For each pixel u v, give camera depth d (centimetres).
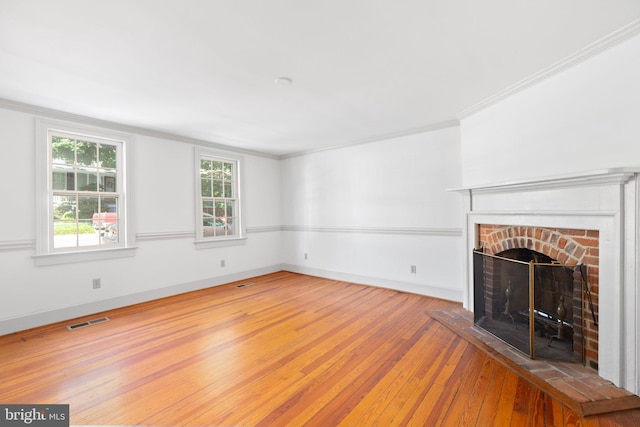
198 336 273
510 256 277
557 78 225
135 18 165
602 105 195
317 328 290
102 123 348
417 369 214
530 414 165
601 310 194
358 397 183
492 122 291
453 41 192
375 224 443
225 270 479
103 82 247
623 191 181
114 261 358
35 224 302
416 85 259
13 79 240
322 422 161
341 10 161
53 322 308
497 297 259
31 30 174
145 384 197
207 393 187
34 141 301
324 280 496
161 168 405
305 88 265
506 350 235
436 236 385
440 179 378
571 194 211
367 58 213
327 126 384
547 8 160
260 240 539
